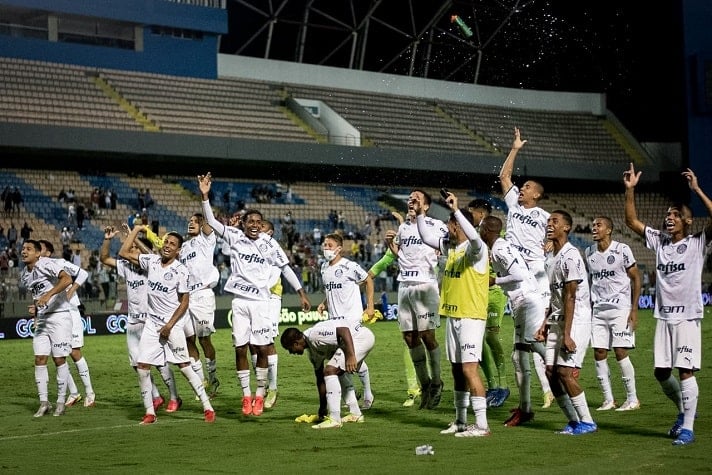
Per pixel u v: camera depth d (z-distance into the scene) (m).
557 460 7.89
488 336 11.71
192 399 13.38
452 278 9.42
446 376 15.49
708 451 8.18
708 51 47.66
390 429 10.00
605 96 52.03
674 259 8.91
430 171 44.84
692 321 8.78
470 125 48.94
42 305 11.66
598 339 11.29
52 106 37.41
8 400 13.91
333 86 47.81
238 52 47.81
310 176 43.81
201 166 41.28
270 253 11.82
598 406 11.56
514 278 10.02
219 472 7.79
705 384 13.42
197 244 13.70
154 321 11.08
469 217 9.65
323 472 7.63
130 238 11.77
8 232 32.41
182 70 43.12
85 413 12.17
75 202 35.84
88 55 40.44
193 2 42.69
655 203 48.78
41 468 8.22
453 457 8.17
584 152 49.06
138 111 39.59
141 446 9.34
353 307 10.97
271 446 9.08
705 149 47.66
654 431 9.41
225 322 31.36
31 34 39.28
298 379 15.62
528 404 10.07
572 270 9.12
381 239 40.47
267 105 44.44
